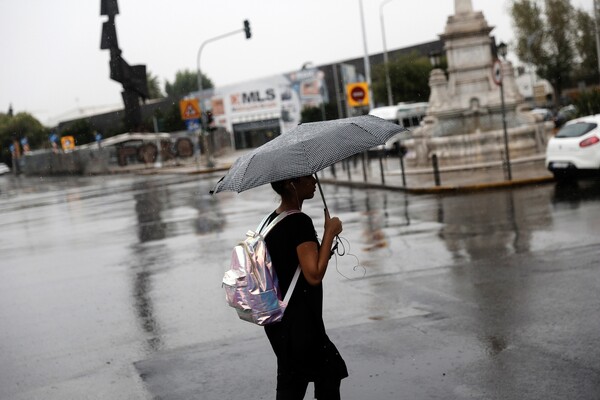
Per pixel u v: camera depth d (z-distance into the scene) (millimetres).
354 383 5746
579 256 9641
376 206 18703
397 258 10828
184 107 50781
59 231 20391
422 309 7793
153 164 74750
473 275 9188
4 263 14797
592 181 18781
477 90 29016
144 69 71062
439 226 13773
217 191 4023
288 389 4090
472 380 5570
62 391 6258
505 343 6371
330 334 7160
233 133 77812
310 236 4020
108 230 19109
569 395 5121
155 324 8242
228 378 6180
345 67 69500
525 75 80875
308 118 73500
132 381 6344
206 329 7812
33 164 98438
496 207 15812
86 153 79438
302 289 4023
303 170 3811
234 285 3961
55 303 9984
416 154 29891
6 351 7711
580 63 66312
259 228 4129
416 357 6227
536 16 65438
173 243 14984
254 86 76625
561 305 7395
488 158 27375
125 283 10961
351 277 9773
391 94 64562
